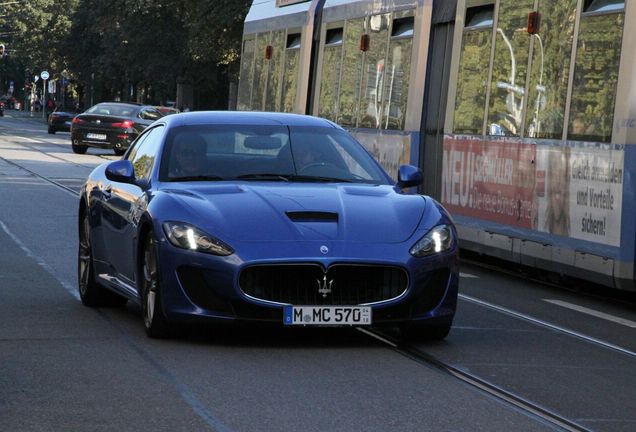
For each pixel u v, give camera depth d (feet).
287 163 36.99
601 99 44.93
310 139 38.14
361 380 29.01
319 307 31.89
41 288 45.60
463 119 57.47
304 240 32.14
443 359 32.40
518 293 49.24
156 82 279.49
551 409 26.63
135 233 35.42
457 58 58.54
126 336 34.78
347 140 38.68
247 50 92.53
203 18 205.26
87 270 41.22
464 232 57.06
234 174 36.42
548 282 54.19
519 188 51.44
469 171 56.65
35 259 54.75
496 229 53.67
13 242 61.62
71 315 39.01
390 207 34.06
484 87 55.47
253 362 31.04
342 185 35.91
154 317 33.71
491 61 54.85
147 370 29.60
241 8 200.54
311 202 33.76
